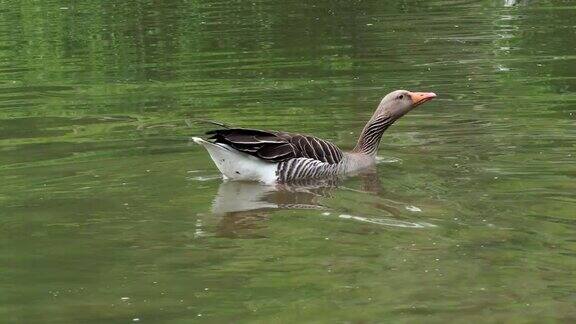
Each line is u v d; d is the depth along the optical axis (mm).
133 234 11594
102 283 10141
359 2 36406
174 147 15977
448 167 14375
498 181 13477
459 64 23344
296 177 14180
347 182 14047
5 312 9445
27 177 14203
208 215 12312
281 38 28641
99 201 12914
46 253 11016
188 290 9930
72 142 16594
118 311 9445
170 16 34125
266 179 14086
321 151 14484
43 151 15930
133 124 18078
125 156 15398
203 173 14344
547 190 12945
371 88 20766
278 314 9273
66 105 20469
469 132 16562
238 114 18703
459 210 12258
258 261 10680
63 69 25312
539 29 28406
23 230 11781
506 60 23625
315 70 23281
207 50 27172
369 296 9641
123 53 27406
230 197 13156
